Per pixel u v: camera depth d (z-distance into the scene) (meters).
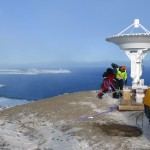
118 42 14.48
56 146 7.61
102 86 13.60
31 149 7.49
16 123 10.28
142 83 14.41
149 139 7.69
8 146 7.76
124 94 12.16
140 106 10.80
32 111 11.76
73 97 14.16
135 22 14.34
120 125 9.10
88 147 7.33
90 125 9.21
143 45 13.93
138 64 14.57
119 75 13.61
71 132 8.66
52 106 12.33
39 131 9.14
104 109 11.45
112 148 7.10
